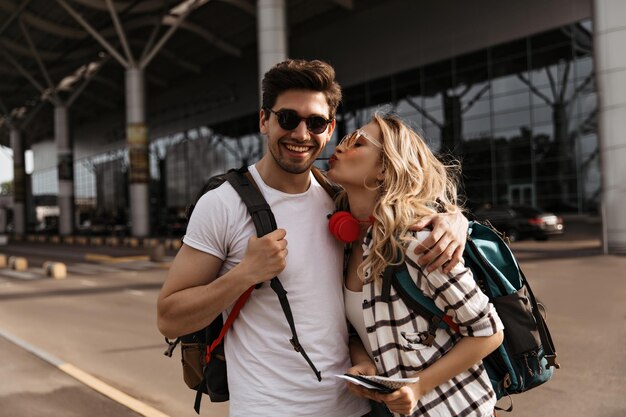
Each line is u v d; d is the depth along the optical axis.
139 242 31.91
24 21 37.09
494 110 26.03
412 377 1.49
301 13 32.72
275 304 1.58
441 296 1.46
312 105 1.58
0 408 4.17
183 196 46.34
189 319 1.51
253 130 38.84
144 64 33.53
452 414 1.49
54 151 72.94
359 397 1.68
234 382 1.62
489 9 25.98
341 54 32.53
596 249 16.77
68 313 8.98
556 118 23.98
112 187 58.34
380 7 30.41
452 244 1.44
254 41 37.66
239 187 1.61
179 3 32.81
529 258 14.88
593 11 15.72
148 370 5.27
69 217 44.97
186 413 4.10
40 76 48.28
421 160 1.64
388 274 1.49
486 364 1.61
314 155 1.64
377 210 1.53
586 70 23.00
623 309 7.39
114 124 57.66
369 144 1.64
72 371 5.17
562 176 23.84
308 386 1.56
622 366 4.85
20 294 11.84
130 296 10.90
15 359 5.68
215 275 1.61
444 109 27.91
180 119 46.31
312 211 1.70
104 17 35.34
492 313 1.45
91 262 20.73
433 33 28.19
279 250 1.47
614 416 3.75
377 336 1.52
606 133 15.45
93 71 44.50
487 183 26.38
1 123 65.81
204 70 43.12
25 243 44.47
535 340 1.53
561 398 4.13
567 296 8.61
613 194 15.30
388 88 30.34
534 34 24.52
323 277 1.64
